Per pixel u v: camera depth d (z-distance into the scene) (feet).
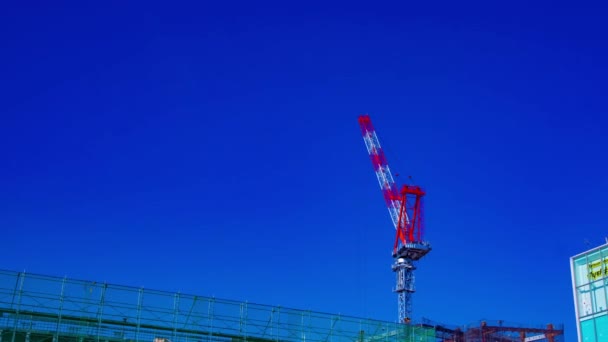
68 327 229.66
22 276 228.02
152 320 242.17
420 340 279.08
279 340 257.55
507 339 393.91
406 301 653.30
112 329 235.40
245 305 257.34
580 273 208.03
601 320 197.47
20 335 223.51
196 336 246.68
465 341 392.47
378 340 273.75
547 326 399.24
